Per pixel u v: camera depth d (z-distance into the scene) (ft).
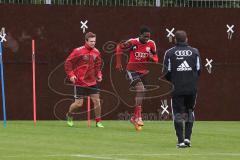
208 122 194.70
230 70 199.62
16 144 132.98
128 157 115.55
